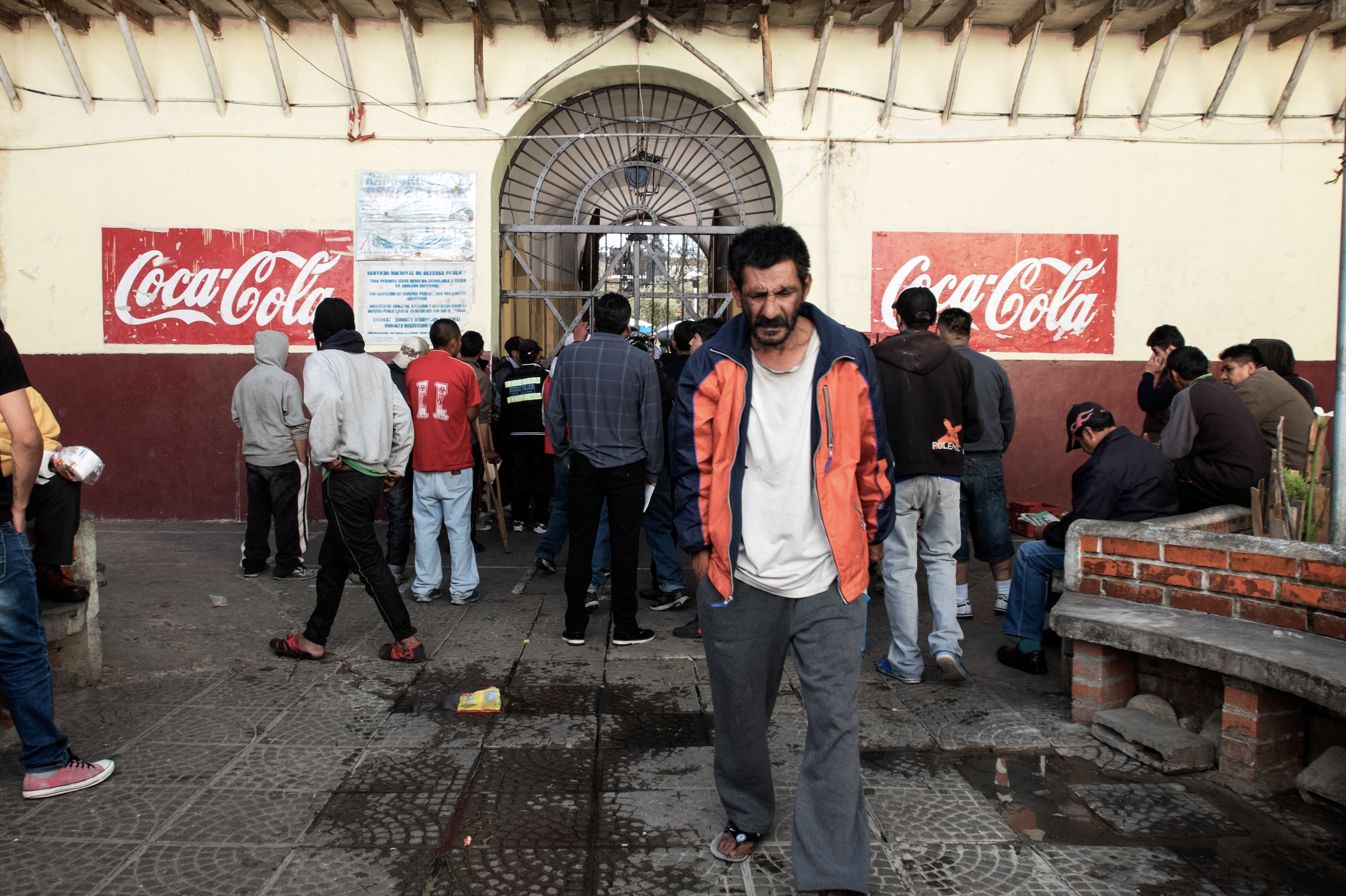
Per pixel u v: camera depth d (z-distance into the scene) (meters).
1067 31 7.45
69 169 7.27
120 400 7.41
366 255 7.35
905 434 3.84
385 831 2.62
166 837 2.57
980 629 4.85
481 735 3.32
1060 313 7.64
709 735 3.34
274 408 5.53
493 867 2.44
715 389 2.36
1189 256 7.68
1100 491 3.94
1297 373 7.78
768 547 2.31
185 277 7.35
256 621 4.74
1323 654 2.78
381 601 4.07
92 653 3.77
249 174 7.31
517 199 8.30
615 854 2.51
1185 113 7.57
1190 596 3.37
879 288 7.52
